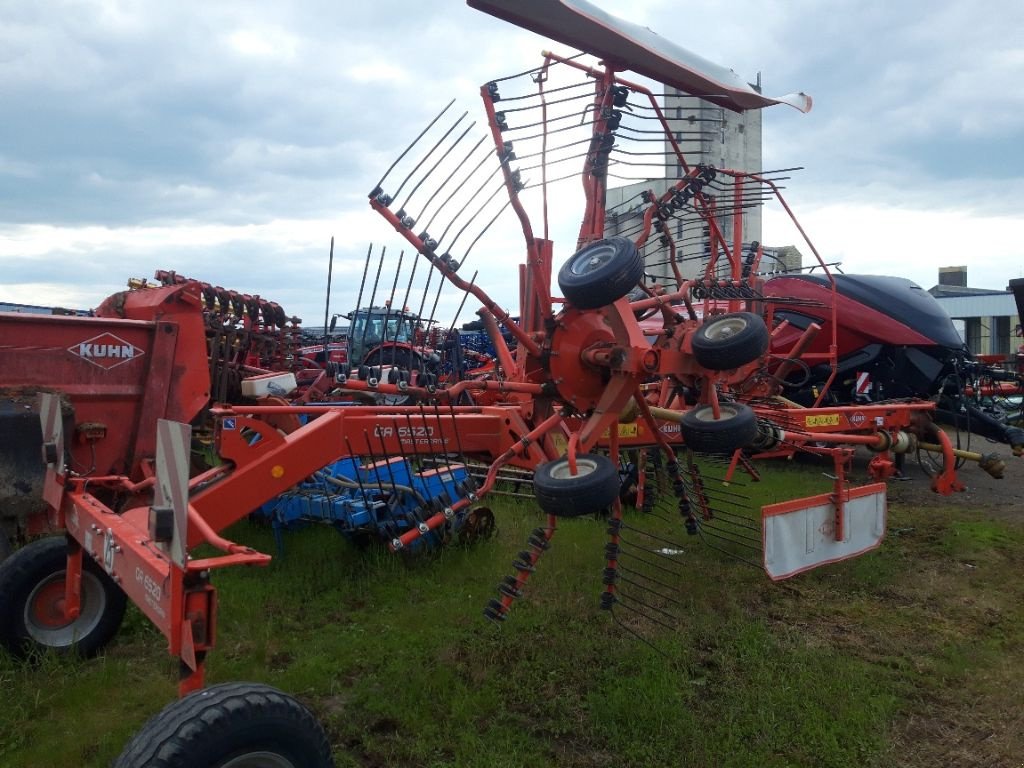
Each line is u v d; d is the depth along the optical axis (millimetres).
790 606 5195
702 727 3549
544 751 3373
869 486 5898
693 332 4812
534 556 4305
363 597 5203
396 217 4246
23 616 3977
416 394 4508
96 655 4180
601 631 4578
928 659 4402
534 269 4516
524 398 5324
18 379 4895
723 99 5520
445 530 5871
